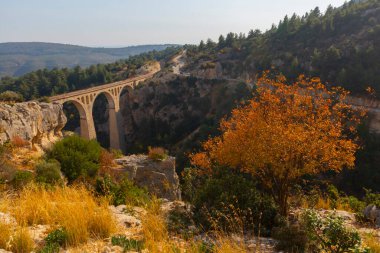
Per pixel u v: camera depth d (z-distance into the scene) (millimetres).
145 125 131625
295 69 96750
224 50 149375
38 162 21984
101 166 27047
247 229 11898
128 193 14898
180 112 125562
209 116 113000
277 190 16203
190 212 12438
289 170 15039
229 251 7496
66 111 130000
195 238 9508
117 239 7574
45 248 6477
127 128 139750
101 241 7520
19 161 22625
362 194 56375
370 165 58031
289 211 16156
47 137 39000
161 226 8930
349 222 14781
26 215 8430
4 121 28391
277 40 127875
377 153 59500
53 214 8773
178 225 10383
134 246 7320
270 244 9922
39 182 15820
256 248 8609
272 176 16156
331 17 120625
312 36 116500
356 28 107875
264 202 13742
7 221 7703
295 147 15320
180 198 30375
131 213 11234
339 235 7590
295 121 17766
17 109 33250
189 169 18641
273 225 12758
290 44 120250
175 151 97625
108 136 139375
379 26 95375
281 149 15055
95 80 165000
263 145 15312
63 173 22531
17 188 14508
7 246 6410
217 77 133625
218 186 13648
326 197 21828
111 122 111750
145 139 127500
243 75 125375
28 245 6559
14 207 9188
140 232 8734
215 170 16656
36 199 9531
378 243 9625
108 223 8297
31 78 150125
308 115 17781
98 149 28672
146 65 186500
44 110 39000
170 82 133375
